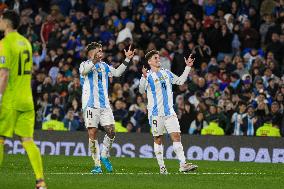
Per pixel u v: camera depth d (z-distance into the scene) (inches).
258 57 2511.1
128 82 2522.1
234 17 2778.1
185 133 2269.9
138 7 2851.9
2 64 1120.2
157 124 1535.4
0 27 1150.3
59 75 2522.1
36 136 2225.6
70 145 2199.8
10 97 1142.3
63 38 2802.7
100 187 1217.4
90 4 2982.3
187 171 1550.2
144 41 2714.1
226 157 2127.2
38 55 2773.1
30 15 2982.3
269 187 1296.8
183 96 2386.8
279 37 2642.7
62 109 2415.1
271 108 2237.9
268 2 2874.0
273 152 2095.2
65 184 1239.5
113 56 2650.1
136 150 2162.9
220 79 2479.1
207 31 2699.3
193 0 2844.5
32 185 1212.5
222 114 2255.2
